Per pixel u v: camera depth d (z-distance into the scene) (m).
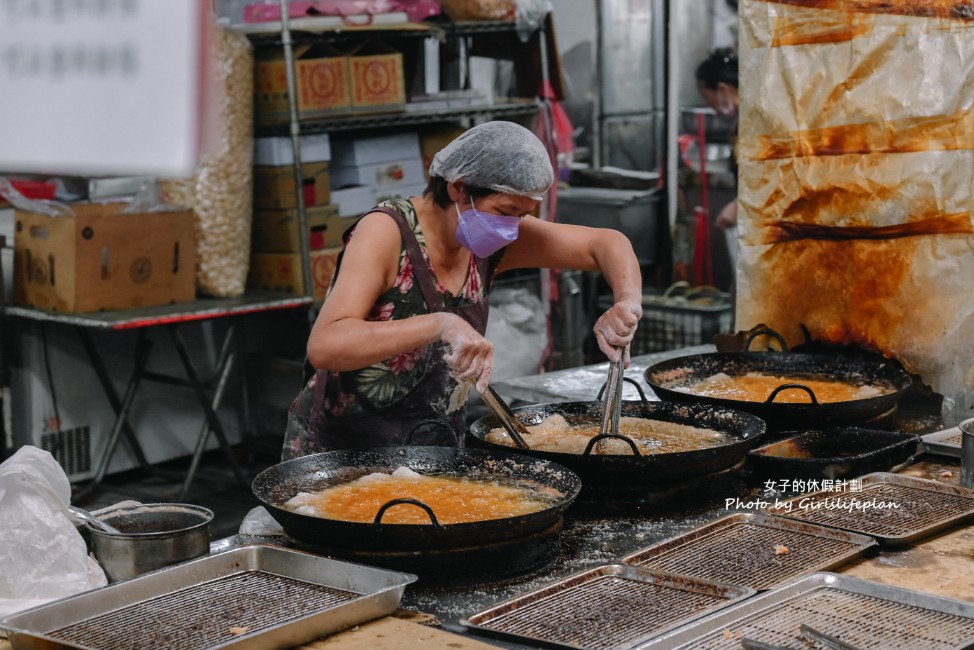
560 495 1.82
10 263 4.67
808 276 2.79
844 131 2.63
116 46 0.52
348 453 2.01
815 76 2.67
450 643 1.40
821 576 1.59
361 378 2.15
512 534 1.63
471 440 2.38
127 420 4.93
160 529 1.77
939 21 2.44
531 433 2.25
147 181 4.51
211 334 5.22
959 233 2.48
